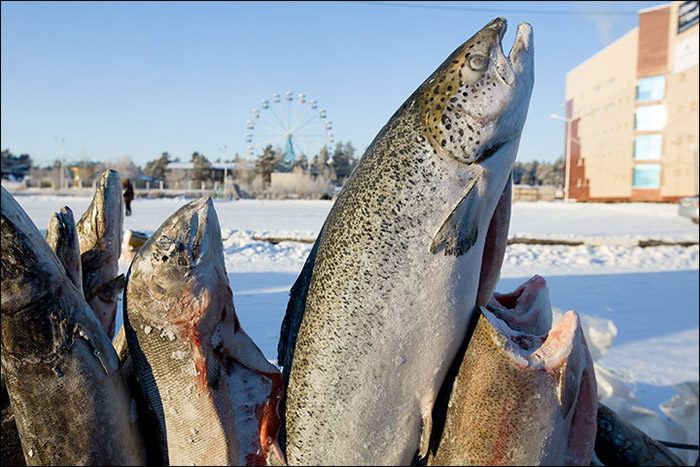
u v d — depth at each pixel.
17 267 1.61
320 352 1.88
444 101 1.83
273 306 5.59
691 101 42.00
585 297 7.70
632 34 47.03
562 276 9.37
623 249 12.45
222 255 1.87
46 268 1.67
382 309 1.83
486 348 1.84
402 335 1.84
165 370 1.79
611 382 4.03
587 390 1.93
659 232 16.12
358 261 1.85
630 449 2.59
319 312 1.91
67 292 1.75
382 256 1.83
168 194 47.44
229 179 55.53
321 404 1.88
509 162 1.91
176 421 1.80
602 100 52.16
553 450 1.83
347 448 1.87
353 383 1.85
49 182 58.12
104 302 2.44
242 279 8.23
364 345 1.84
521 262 10.80
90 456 1.74
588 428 1.93
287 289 7.17
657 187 46.03
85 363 1.73
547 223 19.80
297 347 1.98
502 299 2.38
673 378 4.62
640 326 6.20
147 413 1.87
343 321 1.85
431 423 1.93
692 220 19.36
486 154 1.83
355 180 1.94
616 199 49.56
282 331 2.14
